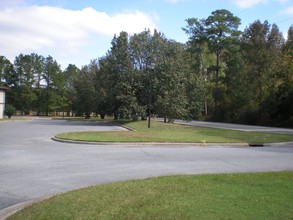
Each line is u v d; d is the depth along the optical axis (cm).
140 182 847
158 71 4378
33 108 9575
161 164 1233
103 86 6038
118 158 1391
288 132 2995
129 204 647
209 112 7156
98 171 1087
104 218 570
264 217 568
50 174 1037
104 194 727
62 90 9638
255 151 1709
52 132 2878
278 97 4756
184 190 757
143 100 4578
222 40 6950
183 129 3350
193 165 1212
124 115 4459
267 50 5928
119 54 4747
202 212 591
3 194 801
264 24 6222
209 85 7425
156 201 664
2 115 5828
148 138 2238
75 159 1355
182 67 4522
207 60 7725
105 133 2683
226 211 598
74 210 616
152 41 4631
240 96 5850
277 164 1248
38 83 9494
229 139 2275
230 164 1241
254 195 712
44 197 745
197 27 7244
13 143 1977
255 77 5875
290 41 7206
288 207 625
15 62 9238
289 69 5141
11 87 9206
